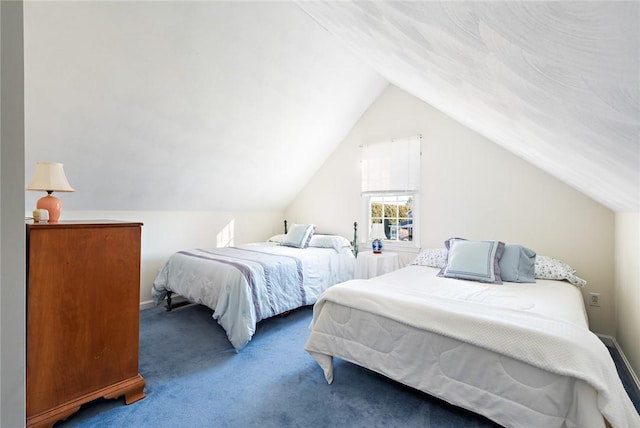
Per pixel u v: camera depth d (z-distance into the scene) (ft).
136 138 8.70
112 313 5.53
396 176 12.46
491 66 2.38
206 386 6.15
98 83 7.11
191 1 6.88
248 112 10.21
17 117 1.86
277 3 7.88
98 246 5.37
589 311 8.42
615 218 8.01
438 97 6.64
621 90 1.59
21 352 1.94
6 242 1.87
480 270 7.65
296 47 9.30
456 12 1.76
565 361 3.80
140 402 5.63
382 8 2.66
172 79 7.95
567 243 8.77
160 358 7.35
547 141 4.11
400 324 5.36
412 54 3.76
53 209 5.55
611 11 0.99
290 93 10.59
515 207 9.63
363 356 5.75
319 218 15.38
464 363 4.64
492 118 4.89
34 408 4.65
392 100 12.72
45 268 4.80
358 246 13.71
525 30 1.48
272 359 7.32
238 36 8.07
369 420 5.12
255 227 15.47
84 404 5.32
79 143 7.93
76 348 5.10
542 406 3.95
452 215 10.94
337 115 12.78
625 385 6.17
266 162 12.78
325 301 6.48
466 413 5.29
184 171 10.71
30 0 5.54
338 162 14.56
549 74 1.88
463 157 10.71
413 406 5.49
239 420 5.14
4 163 1.84
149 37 6.97
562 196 8.85
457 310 4.98
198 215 12.89
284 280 9.43
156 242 11.50
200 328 9.30
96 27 6.31
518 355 4.11
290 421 5.10
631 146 2.47
